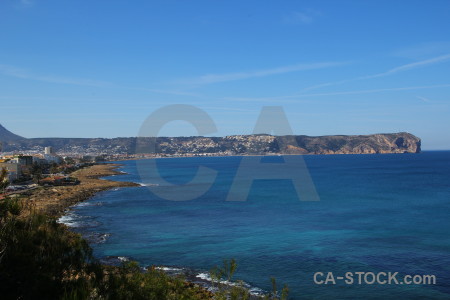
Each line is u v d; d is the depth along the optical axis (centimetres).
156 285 1712
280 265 3353
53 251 1464
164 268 3216
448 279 2984
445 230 4912
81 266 1488
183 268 3228
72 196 8212
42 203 6862
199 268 3234
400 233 4731
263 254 3706
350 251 3828
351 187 11144
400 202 7888
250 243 4166
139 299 1454
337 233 4728
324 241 4275
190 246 4012
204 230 4906
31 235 1466
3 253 1230
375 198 8538
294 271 3192
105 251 3791
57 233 1631
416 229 4991
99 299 1188
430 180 13512
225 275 3039
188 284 2645
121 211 6550
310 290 2773
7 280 1150
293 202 7862
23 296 1114
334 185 11819
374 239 4375
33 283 1186
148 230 4866
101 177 14912
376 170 19212
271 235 4600
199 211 6600
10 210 1550
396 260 3516
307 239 4381
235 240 4312
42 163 18350
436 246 4028
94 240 4262
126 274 1770
